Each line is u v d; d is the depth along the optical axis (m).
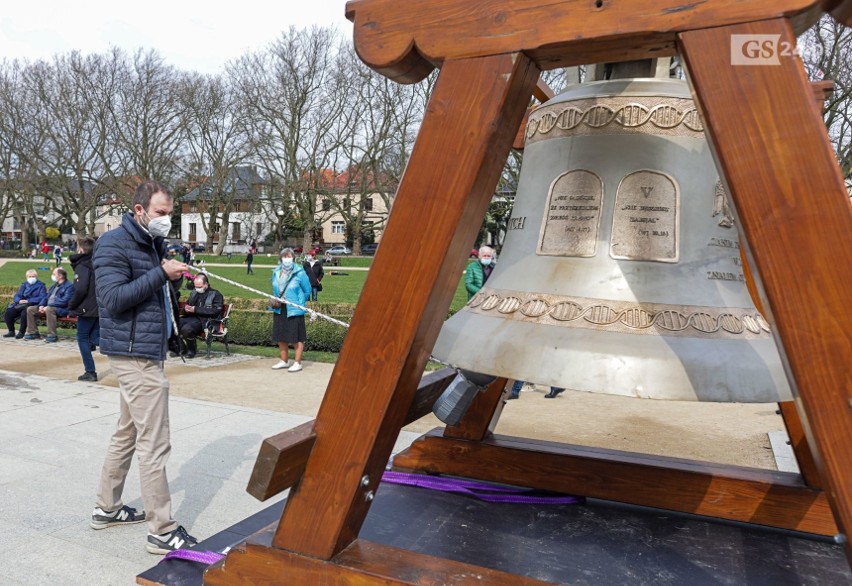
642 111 1.79
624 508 2.48
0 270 32.06
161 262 3.33
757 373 1.49
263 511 2.36
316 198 41.00
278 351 10.46
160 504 3.21
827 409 1.12
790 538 2.22
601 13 1.25
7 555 3.20
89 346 7.52
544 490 2.62
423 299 1.40
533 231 1.87
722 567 2.00
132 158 39.78
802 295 1.13
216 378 8.07
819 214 1.12
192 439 5.17
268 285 24.47
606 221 1.76
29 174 39.94
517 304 1.72
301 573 1.49
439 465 2.80
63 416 5.74
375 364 1.44
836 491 1.12
